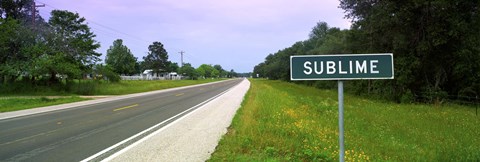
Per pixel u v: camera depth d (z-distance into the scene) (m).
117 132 10.15
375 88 33.53
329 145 7.37
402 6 25.72
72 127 11.27
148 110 16.92
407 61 27.20
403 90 28.77
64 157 7.03
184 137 9.09
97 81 44.06
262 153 6.77
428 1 23.61
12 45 33.34
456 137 10.43
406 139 9.79
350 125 11.55
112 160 6.71
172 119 13.12
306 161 6.27
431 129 11.83
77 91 34.03
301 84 78.56
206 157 6.78
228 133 9.50
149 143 8.37
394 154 7.60
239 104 19.53
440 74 27.84
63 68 33.25
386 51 30.30
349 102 23.28
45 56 33.69
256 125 9.89
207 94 31.50
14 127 11.48
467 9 25.09
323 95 32.53
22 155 7.25
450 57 26.80
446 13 24.11
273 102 17.73
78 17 48.66
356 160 6.24
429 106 22.75
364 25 30.33
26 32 33.78
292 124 10.06
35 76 33.97
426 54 26.70
